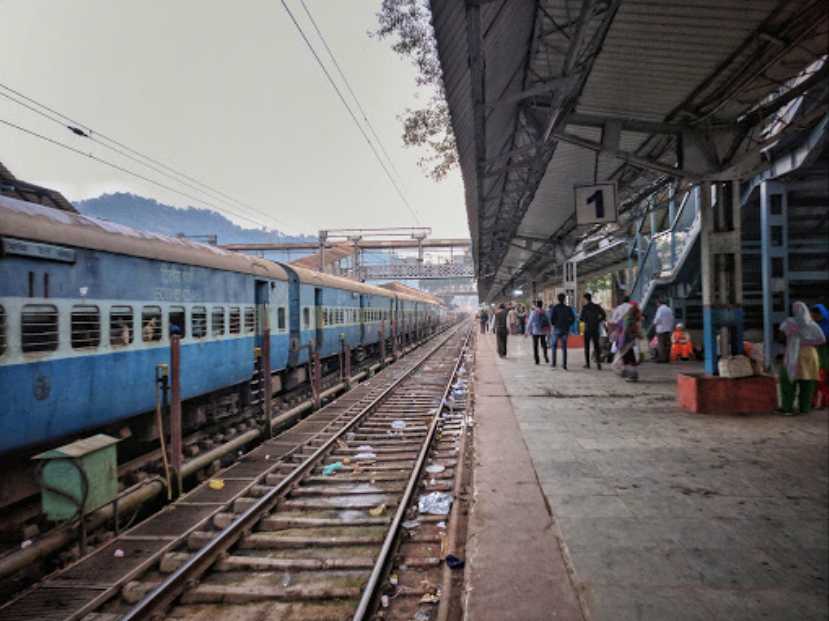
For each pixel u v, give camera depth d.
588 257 22.36
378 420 10.17
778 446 5.86
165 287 7.51
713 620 2.66
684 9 5.96
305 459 7.45
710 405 7.69
